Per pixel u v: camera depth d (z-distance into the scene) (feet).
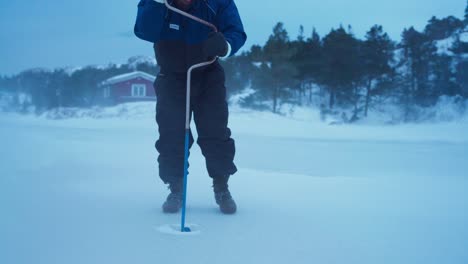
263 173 14.24
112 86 110.01
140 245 6.56
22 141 22.56
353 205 9.78
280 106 106.83
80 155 17.26
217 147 8.90
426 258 6.40
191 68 8.14
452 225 8.21
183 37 8.68
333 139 46.83
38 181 11.39
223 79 9.05
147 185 11.48
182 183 8.88
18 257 5.94
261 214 8.77
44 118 79.46
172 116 8.83
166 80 8.89
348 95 114.52
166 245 6.61
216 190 8.88
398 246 6.91
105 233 7.10
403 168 19.99
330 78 115.34
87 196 9.85
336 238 7.24
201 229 7.60
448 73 107.24
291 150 30.55
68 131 40.78
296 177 13.60
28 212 8.24
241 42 8.82
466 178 15.15
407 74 110.11
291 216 8.64
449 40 114.73
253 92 111.86
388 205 9.87
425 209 9.53
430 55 108.47
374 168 19.81
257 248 6.63
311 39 121.19
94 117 80.74
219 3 8.82
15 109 91.25
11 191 10.01
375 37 111.55
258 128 65.00
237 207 9.36
